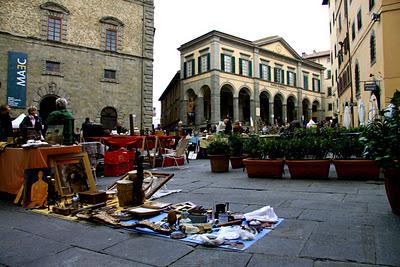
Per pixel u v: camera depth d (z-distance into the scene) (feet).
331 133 29.12
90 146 25.86
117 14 77.25
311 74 159.53
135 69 79.36
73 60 70.33
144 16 81.61
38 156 17.40
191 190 20.65
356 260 8.69
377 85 43.52
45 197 17.33
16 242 11.21
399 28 40.16
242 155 33.24
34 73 65.36
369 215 13.14
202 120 114.11
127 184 16.01
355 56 62.44
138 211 13.82
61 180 18.40
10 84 62.18
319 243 10.08
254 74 122.62
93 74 72.84
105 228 12.64
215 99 107.14
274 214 13.16
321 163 22.98
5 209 16.58
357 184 20.61
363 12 53.67
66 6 69.92
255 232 11.25
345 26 74.90
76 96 70.23
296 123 61.87
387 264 8.36
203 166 37.27
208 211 14.02
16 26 63.72
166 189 20.84
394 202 13.05
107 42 75.72
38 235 11.94
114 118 76.18
